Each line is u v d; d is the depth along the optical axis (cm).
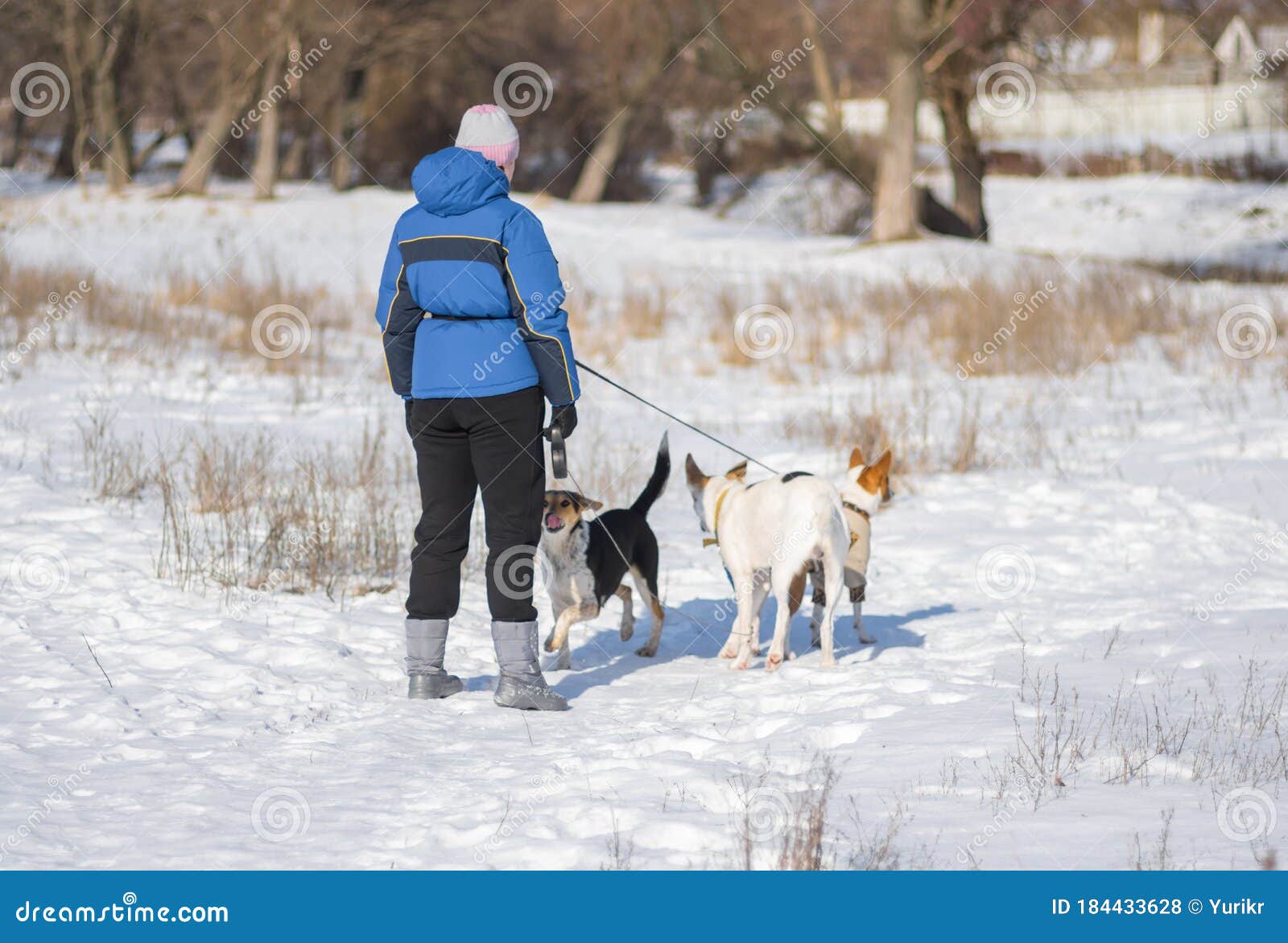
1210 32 5838
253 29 4747
